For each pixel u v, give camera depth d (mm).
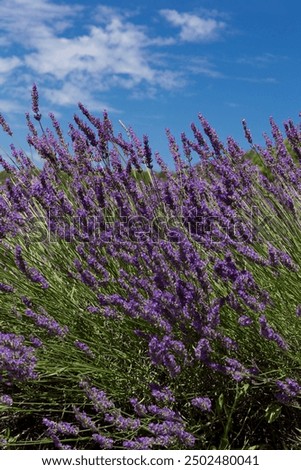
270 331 2393
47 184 3627
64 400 2801
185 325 2604
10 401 2436
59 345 2863
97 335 3000
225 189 3281
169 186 3332
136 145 4074
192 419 2609
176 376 2363
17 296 3160
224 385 2682
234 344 2488
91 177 3992
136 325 2932
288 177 3783
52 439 2436
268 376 2678
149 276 2998
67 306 3170
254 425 2711
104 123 4086
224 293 2979
